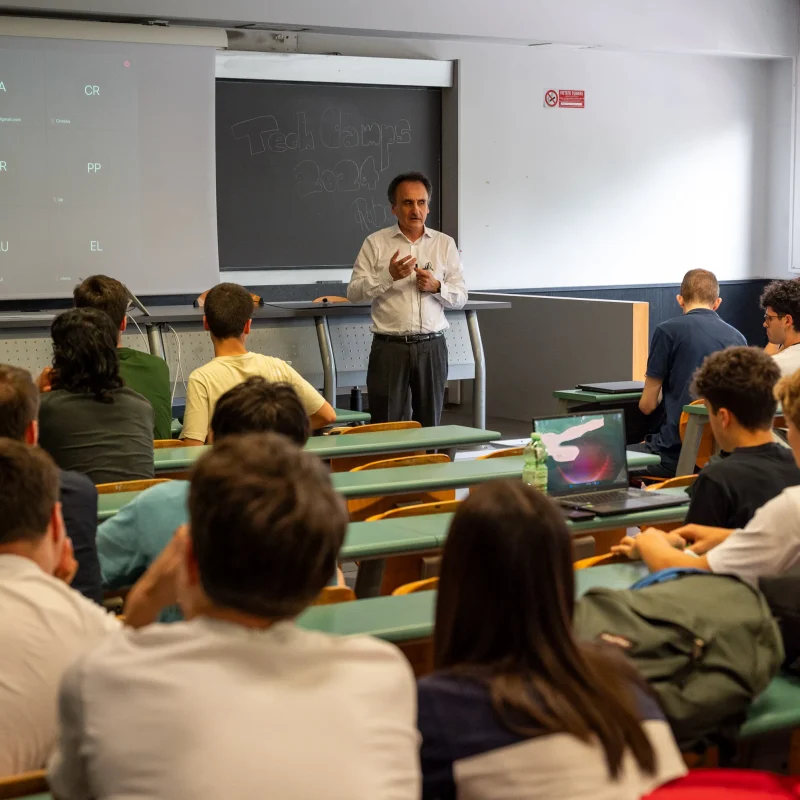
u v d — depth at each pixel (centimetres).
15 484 158
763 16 994
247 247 817
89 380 317
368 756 109
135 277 754
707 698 165
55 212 723
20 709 153
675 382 501
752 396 246
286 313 643
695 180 1016
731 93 1027
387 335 590
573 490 300
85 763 109
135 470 317
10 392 220
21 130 707
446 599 133
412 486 327
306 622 206
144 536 225
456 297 600
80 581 212
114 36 725
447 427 439
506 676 127
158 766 104
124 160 741
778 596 194
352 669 114
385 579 317
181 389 628
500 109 905
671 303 1016
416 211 588
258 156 812
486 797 124
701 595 179
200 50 756
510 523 129
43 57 707
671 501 292
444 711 126
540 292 943
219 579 110
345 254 858
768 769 217
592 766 123
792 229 1046
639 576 236
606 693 126
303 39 821
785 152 1043
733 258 1048
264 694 108
